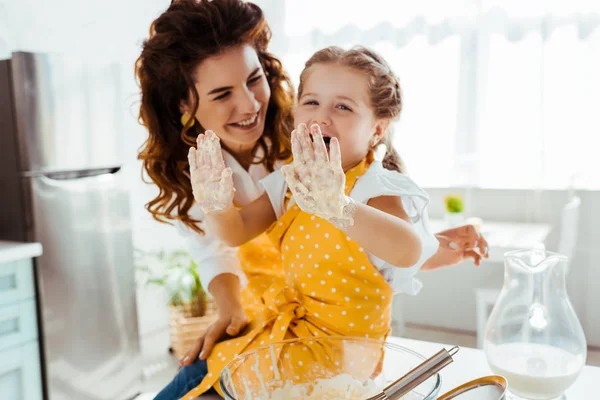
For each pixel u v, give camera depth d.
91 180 2.12
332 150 0.56
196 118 1.01
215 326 0.89
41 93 1.95
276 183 0.90
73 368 2.06
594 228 2.74
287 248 0.84
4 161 1.96
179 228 1.11
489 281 2.88
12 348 1.88
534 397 0.63
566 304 0.65
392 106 0.82
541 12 2.69
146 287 2.93
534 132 2.77
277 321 0.80
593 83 2.66
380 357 0.58
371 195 0.76
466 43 2.84
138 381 2.34
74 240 2.06
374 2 2.95
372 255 0.79
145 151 1.07
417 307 3.15
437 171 2.97
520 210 2.86
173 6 0.96
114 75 2.21
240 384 0.54
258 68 0.99
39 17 2.41
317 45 3.05
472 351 0.82
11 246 1.86
